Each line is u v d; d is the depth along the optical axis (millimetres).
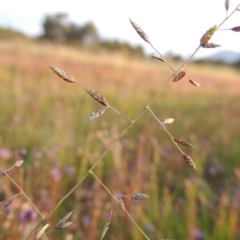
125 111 857
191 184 361
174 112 845
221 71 2928
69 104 801
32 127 547
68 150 447
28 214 215
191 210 290
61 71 93
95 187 342
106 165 438
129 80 1525
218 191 437
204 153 487
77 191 357
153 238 287
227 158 526
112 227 295
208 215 339
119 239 287
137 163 367
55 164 379
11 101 806
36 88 1060
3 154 320
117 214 304
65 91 953
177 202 362
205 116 828
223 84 1959
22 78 1294
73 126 588
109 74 1653
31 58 2010
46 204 283
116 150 371
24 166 405
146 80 1624
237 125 709
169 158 458
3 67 1562
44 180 342
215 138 600
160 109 904
